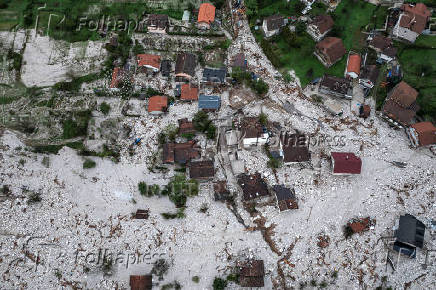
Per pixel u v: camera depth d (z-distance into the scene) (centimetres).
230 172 5741
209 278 5222
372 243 5200
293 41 6306
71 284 5316
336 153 5559
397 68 6062
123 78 6353
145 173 5834
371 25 6378
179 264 5303
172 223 5516
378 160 5694
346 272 5128
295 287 5131
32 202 5744
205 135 5972
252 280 5081
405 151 5725
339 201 5478
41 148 6053
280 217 5431
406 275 5041
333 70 6247
